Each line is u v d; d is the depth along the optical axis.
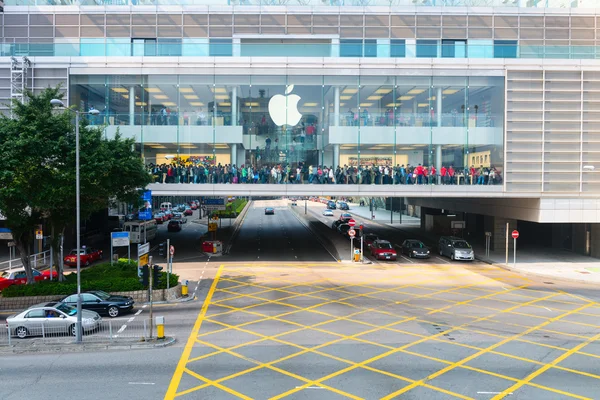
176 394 14.55
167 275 28.20
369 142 39.50
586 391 14.82
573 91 39.47
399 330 21.44
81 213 30.14
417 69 39.53
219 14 51.88
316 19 51.97
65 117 28.33
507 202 43.53
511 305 26.19
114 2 53.53
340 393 14.62
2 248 48.62
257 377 15.93
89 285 27.42
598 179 39.62
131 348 19.12
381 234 60.28
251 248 49.19
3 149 26.16
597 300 27.39
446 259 43.06
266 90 39.47
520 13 51.84
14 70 38.50
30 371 16.59
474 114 39.78
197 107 39.34
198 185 39.16
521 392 14.73
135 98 39.28
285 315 24.16
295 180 39.31
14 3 52.69
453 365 17.06
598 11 51.94
